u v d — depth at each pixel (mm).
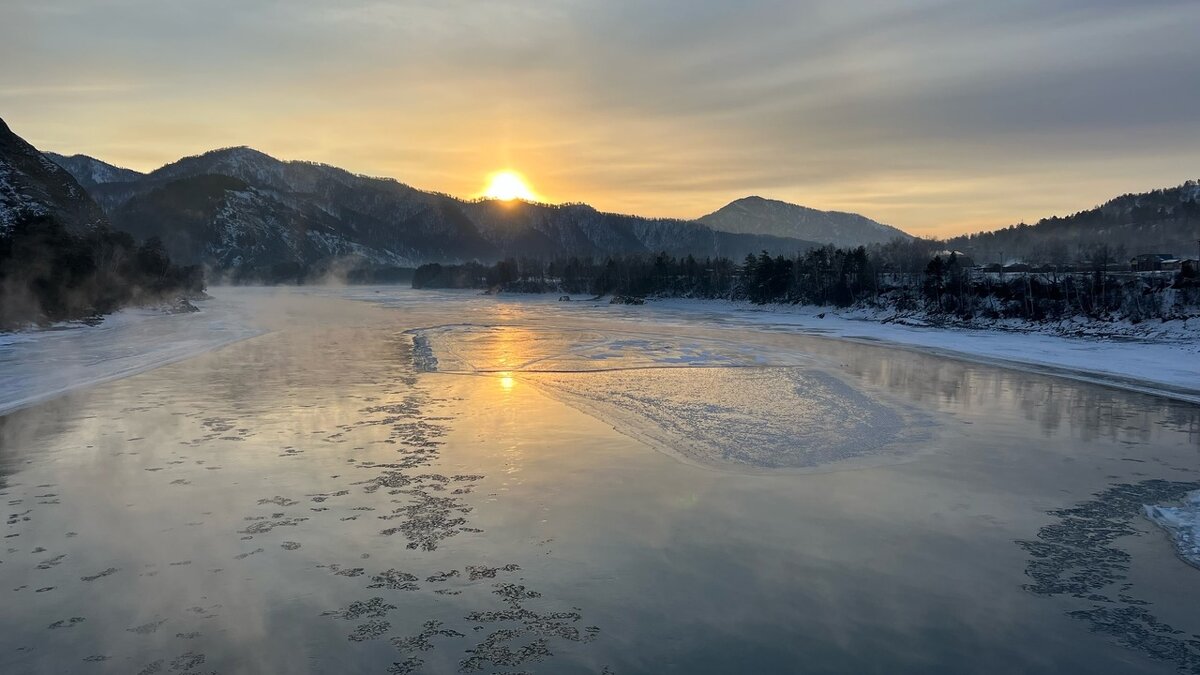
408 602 10367
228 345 45344
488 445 19078
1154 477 16859
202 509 14078
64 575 11164
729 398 26234
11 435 20172
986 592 10875
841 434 20703
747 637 9508
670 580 11156
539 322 69875
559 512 14016
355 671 8609
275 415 22938
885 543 12680
